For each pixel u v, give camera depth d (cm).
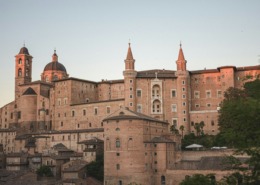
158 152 12031
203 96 17200
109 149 12006
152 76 16762
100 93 19000
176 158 12562
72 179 12138
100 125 16850
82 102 18362
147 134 12238
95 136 15525
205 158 11881
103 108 16912
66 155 14825
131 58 16700
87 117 17262
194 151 12581
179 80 16700
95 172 13062
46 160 14500
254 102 4509
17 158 14862
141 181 11575
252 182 4291
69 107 17862
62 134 16388
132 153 11694
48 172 13750
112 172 11838
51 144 16625
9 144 17550
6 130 17725
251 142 4375
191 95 17375
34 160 14775
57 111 18262
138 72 17475
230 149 12069
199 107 17200
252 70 16612
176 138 13275
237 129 4569
